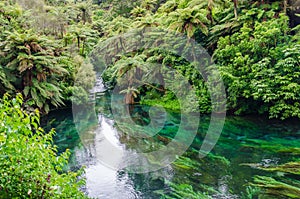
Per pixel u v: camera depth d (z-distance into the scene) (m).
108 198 4.38
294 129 7.09
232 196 4.31
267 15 8.91
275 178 4.79
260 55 8.13
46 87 9.45
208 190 4.52
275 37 8.02
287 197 4.20
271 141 6.46
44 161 2.17
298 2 9.07
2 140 1.83
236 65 8.15
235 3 9.46
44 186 2.02
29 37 9.12
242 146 6.26
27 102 8.99
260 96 7.76
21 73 9.30
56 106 9.76
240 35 8.69
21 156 1.95
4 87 9.02
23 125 2.00
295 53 7.28
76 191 2.35
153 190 4.58
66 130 8.04
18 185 1.92
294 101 7.53
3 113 1.98
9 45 8.81
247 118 8.12
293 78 7.29
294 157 5.59
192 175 5.04
